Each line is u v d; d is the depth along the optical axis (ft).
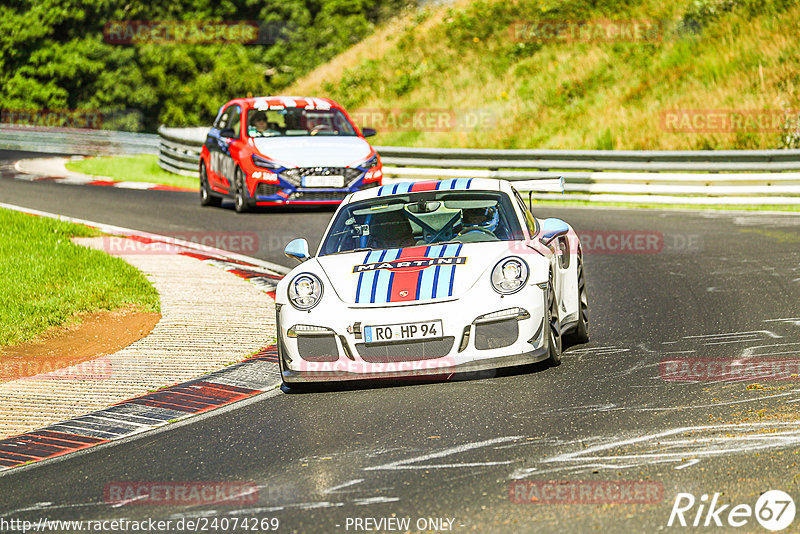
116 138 365.40
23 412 79.10
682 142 262.47
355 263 81.71
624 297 111.75
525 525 47.34
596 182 214.07
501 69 344.28
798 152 195.11
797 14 297.94
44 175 282.56
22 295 117.39
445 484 54.29
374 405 73.41
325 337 76.54
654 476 53.01
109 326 108.99
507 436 62.59
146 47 564.71
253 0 597.11
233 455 64.18
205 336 101.76
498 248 81.41
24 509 56.85
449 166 232.12
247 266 141.28
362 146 191.21
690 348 84.89
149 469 62.90
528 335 76.13
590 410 67.15
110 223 183.62
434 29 393.29
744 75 281.13
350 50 440.45
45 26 559.38
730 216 180.24
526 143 291.38
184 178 271.69
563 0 367.04
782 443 57.00
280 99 202.28
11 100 554.05
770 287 111.14
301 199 184.75
